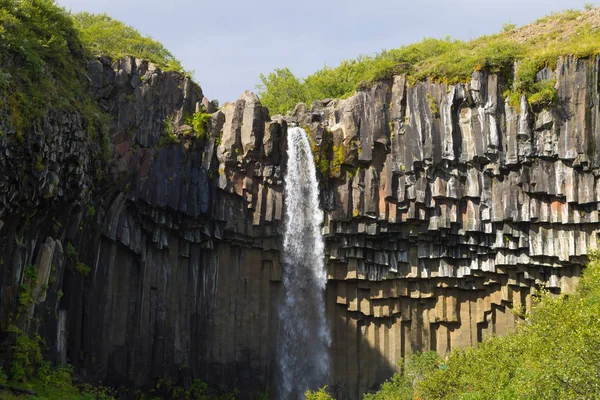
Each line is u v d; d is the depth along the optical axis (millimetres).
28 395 26734
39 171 26797
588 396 21453
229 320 39281
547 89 38750
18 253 27641
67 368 30781
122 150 35500
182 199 37750
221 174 38969
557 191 38938
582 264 39219
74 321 32688
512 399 25266
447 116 40062
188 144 38250
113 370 34781
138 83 37281
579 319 24344
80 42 34312
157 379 36594
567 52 39094
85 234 33375
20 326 27922
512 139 39281
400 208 40156
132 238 36031
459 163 39969
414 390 36375
